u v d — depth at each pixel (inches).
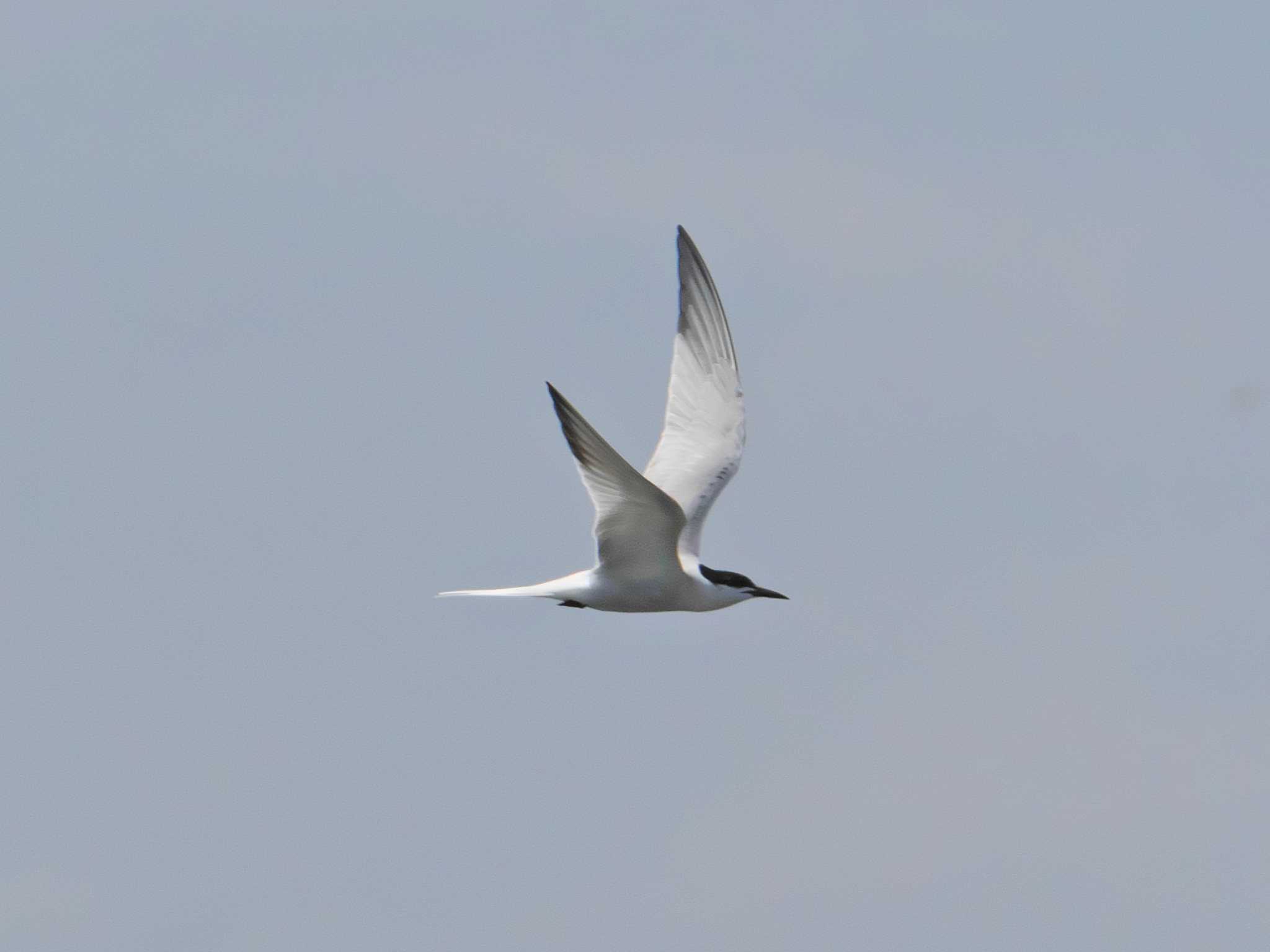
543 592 567.2
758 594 624.1
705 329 670.5
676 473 649.0
